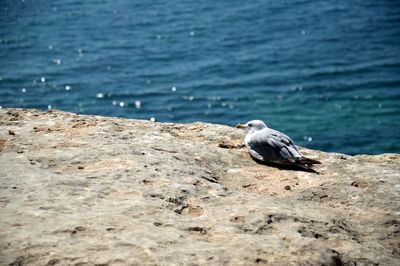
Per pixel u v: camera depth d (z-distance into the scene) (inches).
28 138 358.3
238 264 229.1
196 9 4217.5
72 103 2337.6
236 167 353.4
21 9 4564.5
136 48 3198.8
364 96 2212.1
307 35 3284.9
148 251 229.0
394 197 315.0
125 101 2342.5
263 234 257.9
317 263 239.1
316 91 2321.6
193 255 231.1
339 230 274.7
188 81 2561.5
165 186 297.0
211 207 282.0
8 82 2615.7
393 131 1827.0
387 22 3454.7
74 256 223.6
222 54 2992.1
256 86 2438.5
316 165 361.4
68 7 4549.7
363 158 390.6
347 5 4037.9
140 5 4488.2
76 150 338.3
